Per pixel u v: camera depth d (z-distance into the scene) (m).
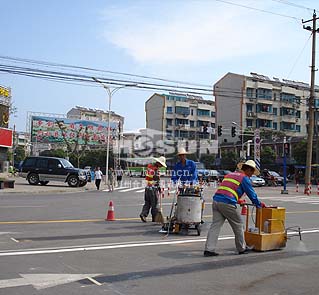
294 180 57.53
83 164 77.56
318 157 55.12
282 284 5.81
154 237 9.34
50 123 79.38
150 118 89.81
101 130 81.62
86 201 18.52
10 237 8.87
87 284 5.57
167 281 5.81
